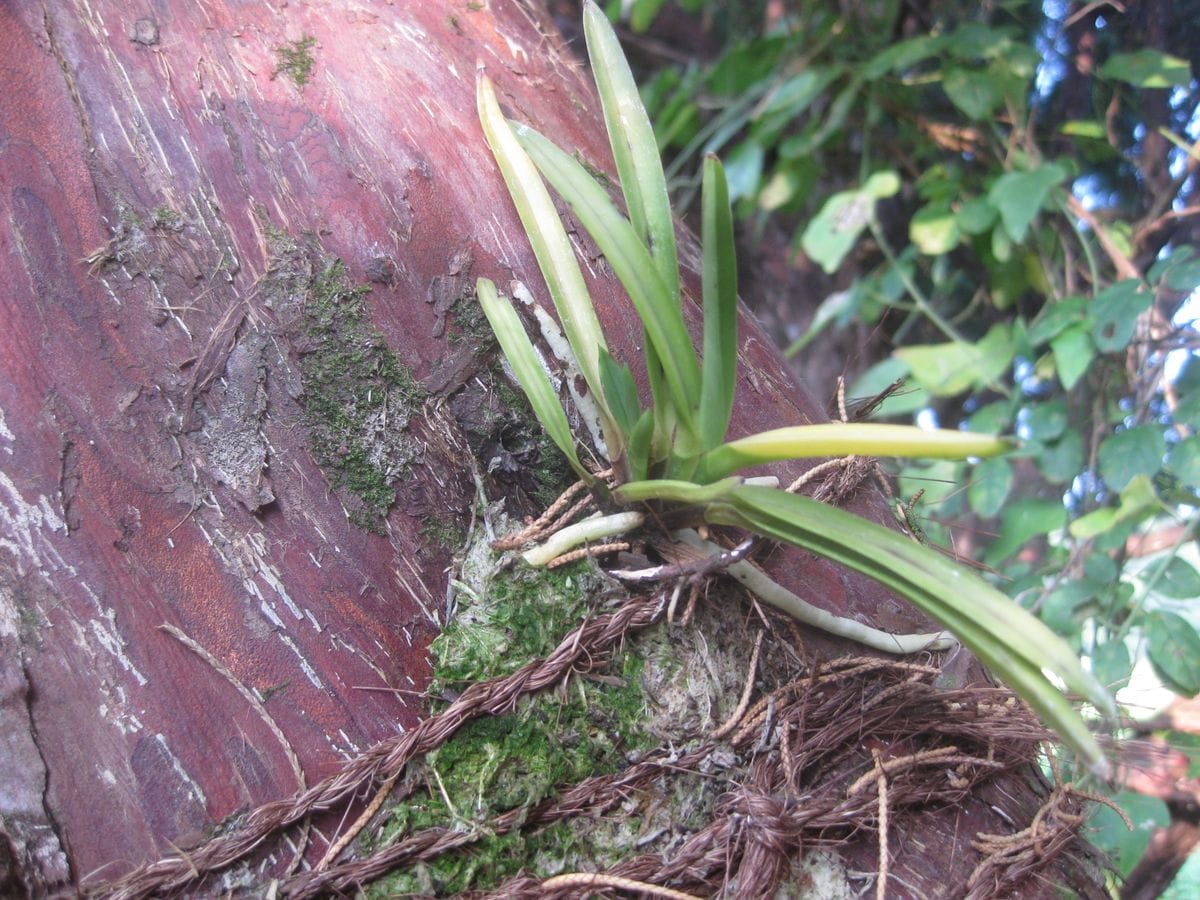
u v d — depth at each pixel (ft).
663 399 0.91
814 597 1.02
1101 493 1.75
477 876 0.84
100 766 0.81
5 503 0.82
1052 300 1.88
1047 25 1.83
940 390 1.84
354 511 0.93
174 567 0.86
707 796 0.90
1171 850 1.48
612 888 0.84
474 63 1.12
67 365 0.86
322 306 0.95
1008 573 1.76
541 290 1.02
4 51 0.90
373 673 0.90
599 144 1.19
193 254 0.92
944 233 1.95
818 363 2.46
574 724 0.89
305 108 0.99
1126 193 1.84
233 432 0.90
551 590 0.92
